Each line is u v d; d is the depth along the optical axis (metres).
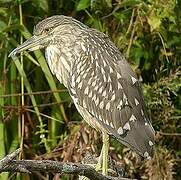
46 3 11.80
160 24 11.85
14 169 6.89
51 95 12.65
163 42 12.05
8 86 12.23
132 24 12.09
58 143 12.68
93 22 12.30
